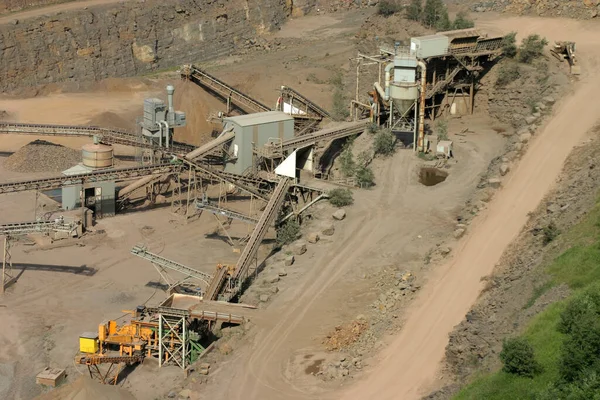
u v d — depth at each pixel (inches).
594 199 3011.8
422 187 4276.6
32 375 3024.1
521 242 3213.6
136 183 4549.7
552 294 2486.5
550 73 4790.8
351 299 3238.2
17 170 4980.3
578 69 4717.0
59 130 5073.8
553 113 4335.6
